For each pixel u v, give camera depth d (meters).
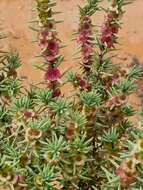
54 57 0.48
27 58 1.24
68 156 0.41
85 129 0.46
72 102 0.48
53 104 0.44
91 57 0.54
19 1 1.44
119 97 0.48
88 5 0.52
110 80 0.53
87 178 0.44
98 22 1.37
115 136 0.46
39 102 0.46
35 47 1.28
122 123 0.50
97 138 0.49
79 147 0.41
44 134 0.42
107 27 0.52
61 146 0.40
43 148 0.40
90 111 0.46
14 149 0.42
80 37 0.53
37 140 0.41
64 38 1.31
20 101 0.44
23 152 0.42
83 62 0.54
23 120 0.44
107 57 0.53
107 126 0.49
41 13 0.46
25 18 1.38
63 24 1.36
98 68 0.53
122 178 0.34
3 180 0.38
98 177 0.49
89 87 0.53
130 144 0.34
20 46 1.28
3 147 0.47
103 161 0.48
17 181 0.39
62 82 0.50
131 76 0.52
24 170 0.42
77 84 0.52
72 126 0.43
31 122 0.42
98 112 0.48
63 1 1.45
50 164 0.41
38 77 1.18
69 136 0.43
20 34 1.32
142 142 0.33
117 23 0.52
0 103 0.51
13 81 0.49
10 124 0.47
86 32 0.53
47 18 0.46
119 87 0.48
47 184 0.40
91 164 0.48
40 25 0.46
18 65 0.53
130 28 1.35
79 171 0.43
